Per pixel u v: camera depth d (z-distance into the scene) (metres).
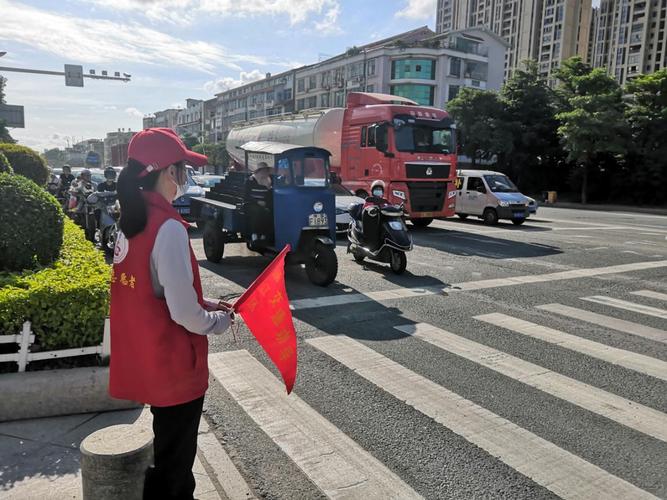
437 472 3.17
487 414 3.91
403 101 16.30
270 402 4.09
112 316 2.14
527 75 41.75
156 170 2.06
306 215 7.95
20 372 3.63
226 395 4.21
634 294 7.75
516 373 4.71
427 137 15.18
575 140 33.72
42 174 15.66
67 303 3.79
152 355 2.04
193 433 2.20
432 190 15.32
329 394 4.24
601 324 6.23
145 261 2.01
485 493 2.97
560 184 42.03
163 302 2.06
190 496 2.26
